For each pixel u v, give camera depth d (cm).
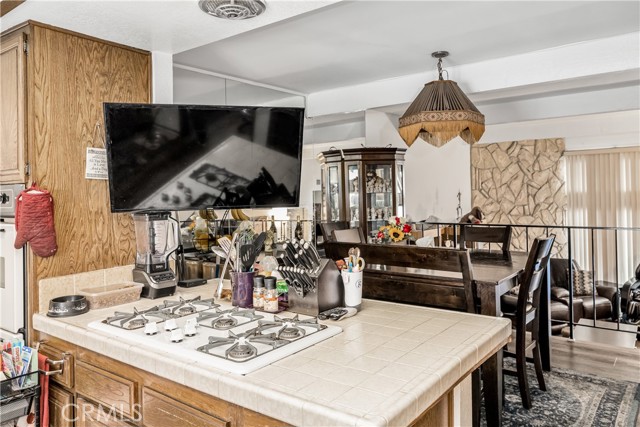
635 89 466
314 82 491
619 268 690
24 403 167
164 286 206
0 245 204
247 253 185
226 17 189
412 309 176
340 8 294
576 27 343
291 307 171
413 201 669
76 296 192
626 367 321
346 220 528
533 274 252
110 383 146
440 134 366
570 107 506
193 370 117
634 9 309
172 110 199
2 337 204
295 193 231
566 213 725
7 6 176
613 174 692
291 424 98
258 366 115
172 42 223
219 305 184
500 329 150
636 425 238
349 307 172
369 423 87
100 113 213
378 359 121
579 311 462
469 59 419
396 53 395
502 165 765
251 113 215
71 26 198
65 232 200
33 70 189
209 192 211
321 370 114
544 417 249
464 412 133
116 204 194
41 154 191
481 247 776
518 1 292
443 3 291
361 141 552
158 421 130
